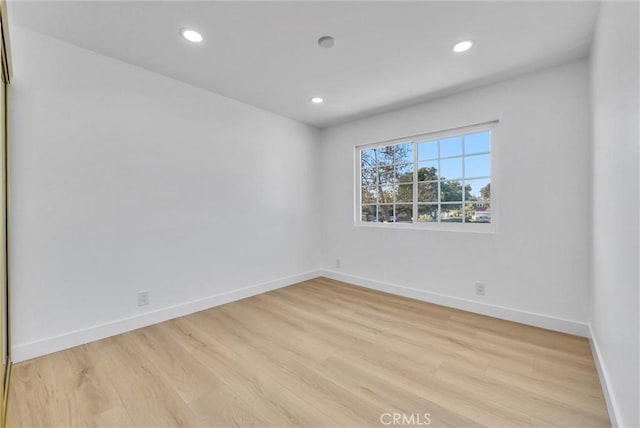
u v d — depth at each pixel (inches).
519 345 85.4
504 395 63.3
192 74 101.2
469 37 78.5
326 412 59.0
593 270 82.4
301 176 156.4
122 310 94.1
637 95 41.2
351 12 68.7
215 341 89.0
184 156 108.8
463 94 113.6
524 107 99.7
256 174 134.3
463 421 56.1
